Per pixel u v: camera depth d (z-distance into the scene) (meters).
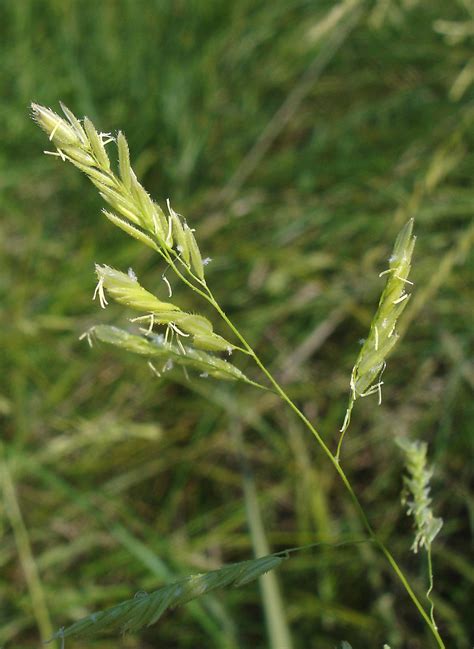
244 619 0.19
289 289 0.23
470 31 0.25
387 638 0.18
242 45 0.28
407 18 0.28
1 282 0.24
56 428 0.22
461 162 0.25
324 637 0.18
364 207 0.24
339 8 0.24
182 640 0.19
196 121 0.27
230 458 0.21
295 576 0.19
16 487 0.22
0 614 0.20
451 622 0.18
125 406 0.22
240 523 0.20
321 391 0.22
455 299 0.22
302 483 0.21
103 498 0.21
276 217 0.25
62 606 0.20
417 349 0.22
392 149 0.26
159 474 0.22
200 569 0.20
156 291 0.24
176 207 0.25
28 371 0.23
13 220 0.26
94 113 0.26
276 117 0.26
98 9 0.29
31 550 0.21
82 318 0.23
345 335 0.23
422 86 0.27
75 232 0.26
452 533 0.19
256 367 0.23
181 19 0.28
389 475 0.20
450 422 0.21
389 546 0.19
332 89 0.27
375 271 0.23
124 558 0.20
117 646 0.19
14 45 0.29
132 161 0.26
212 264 0.24
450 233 0.24
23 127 0.27
